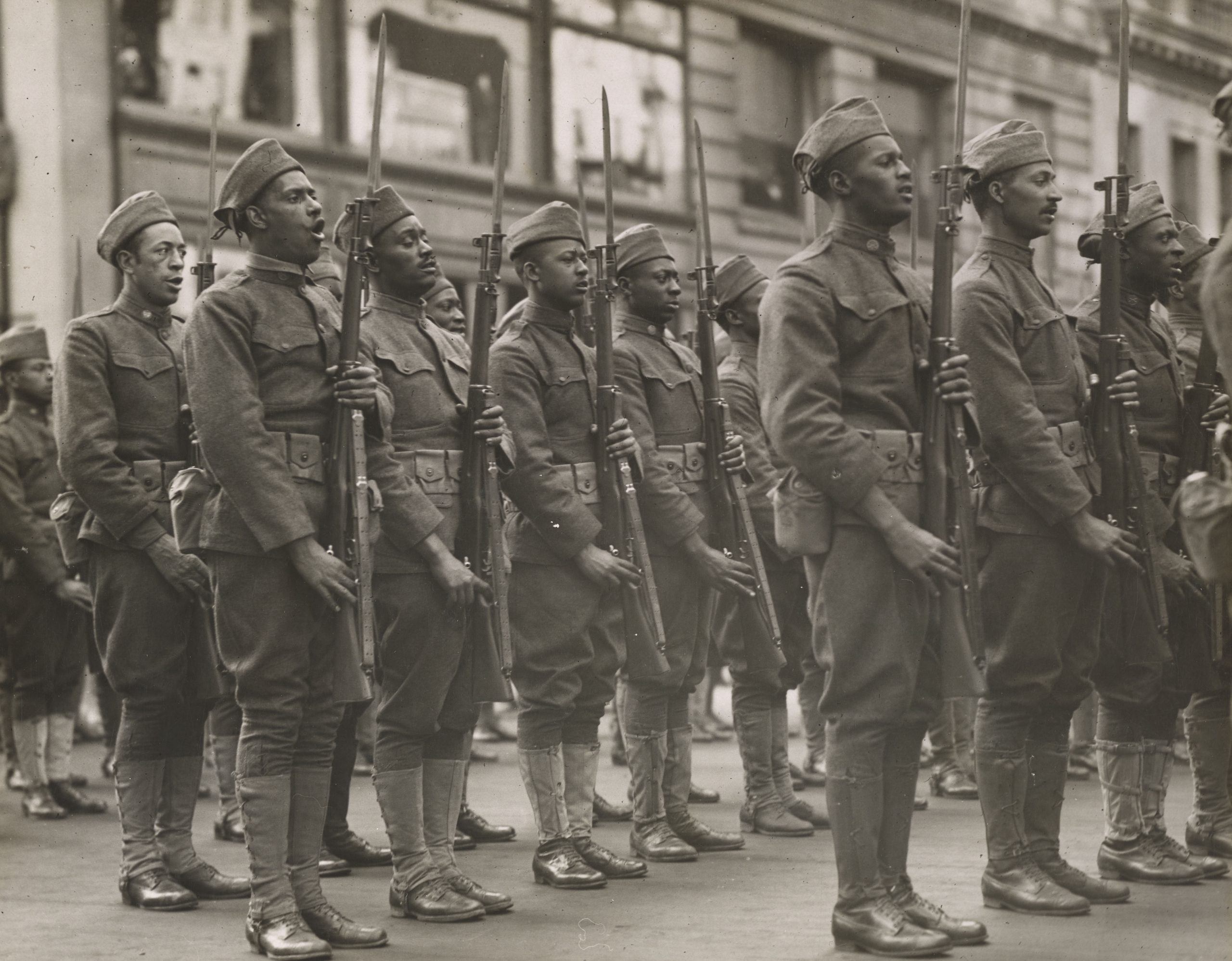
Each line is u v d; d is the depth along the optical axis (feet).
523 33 39.29
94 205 35.06
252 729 14.29
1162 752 16.66
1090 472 15.55
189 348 14.32
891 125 37.11
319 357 14.62
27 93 34.45
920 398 14.12
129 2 35.65
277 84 38.19
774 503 14.28
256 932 14.20
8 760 25.26
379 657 15.56
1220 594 16.07
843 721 13.80
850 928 13.84
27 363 23.32
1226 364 11.29
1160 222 16.72
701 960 13.73
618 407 17.52
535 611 17.16
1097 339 16.44
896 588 13.76
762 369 14.11
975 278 15.33
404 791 15.64
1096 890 15.52
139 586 16.66
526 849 19.38
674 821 19.16
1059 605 15.06
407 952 14.24
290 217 14.60
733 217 38.24
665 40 37.91
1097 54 38.09
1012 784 15.23
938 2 36.45
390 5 39.60
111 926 15.56
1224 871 16.65
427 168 39.68
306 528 14.08
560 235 17.52
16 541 22.52
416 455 15.74
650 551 18.34
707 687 30.40
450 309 20.81
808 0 36.68
